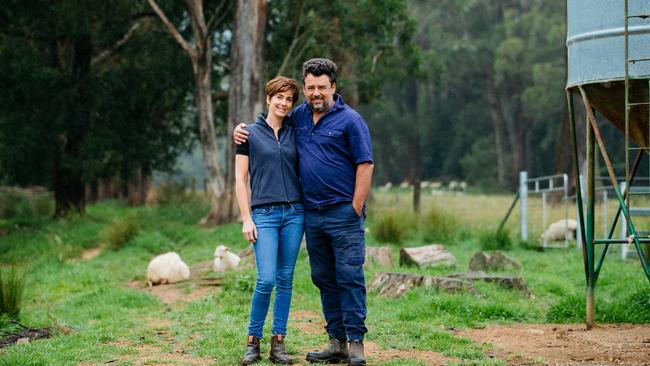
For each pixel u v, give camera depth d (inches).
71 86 954.7
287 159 223.1
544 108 2063.2
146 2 1019.9
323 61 218.5
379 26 1015.6
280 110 224.4
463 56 2199.8
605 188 601.6
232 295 383.2
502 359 235.9
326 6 975.0
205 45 922.1
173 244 725.3
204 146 936.3
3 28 940.0
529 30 2153.1
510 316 323.0
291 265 225.3
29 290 467.2
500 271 471.2
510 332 288.4
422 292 358.0
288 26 1012.5
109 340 277.7
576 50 300.8
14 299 353.1
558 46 2050.9
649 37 282.8
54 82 927.7
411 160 2471.7
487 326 303.0
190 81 1050.1
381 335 274.2
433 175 2645.2
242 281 402.0
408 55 1093.8
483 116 2504.9
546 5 2230.6
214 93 1010.1
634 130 304.5
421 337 268.4
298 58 978.7
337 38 1003.9
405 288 370.0
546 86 1994.3
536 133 2423.7
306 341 263.6
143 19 1034.7
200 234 792.3
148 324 316.5
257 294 222.5
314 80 216.7
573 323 313.0
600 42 291.7
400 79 1143.0
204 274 490.9
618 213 310.5
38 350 256.5
